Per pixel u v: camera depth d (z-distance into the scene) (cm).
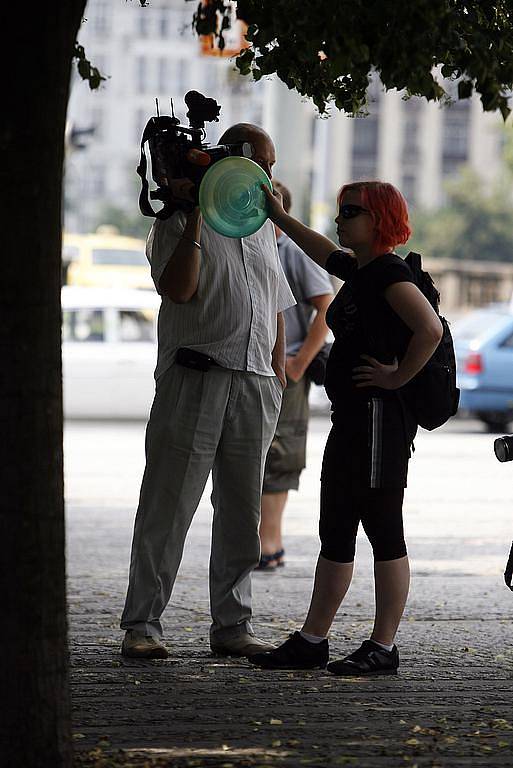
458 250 18825
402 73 1055
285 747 983
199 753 962
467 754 971
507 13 1153
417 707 1120
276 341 1342
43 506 821
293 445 1884
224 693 1162
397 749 981
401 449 1216
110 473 3275
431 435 4688
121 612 1580
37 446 816
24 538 816
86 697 1141
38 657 827
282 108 3866
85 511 2605
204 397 1287
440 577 1888
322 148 7362
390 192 1205
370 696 1159
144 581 1305
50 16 802
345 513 1240
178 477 1295
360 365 1209
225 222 1211
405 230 1212
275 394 1321
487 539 2300
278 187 1766
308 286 1814
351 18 1009
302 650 1265
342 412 1223
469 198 18975
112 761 934
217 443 1303
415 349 1179
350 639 1427
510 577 1274
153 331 4681
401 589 1243
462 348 4812
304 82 1213
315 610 1266
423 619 1559
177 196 1246
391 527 1229
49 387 819
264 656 1272
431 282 1227
